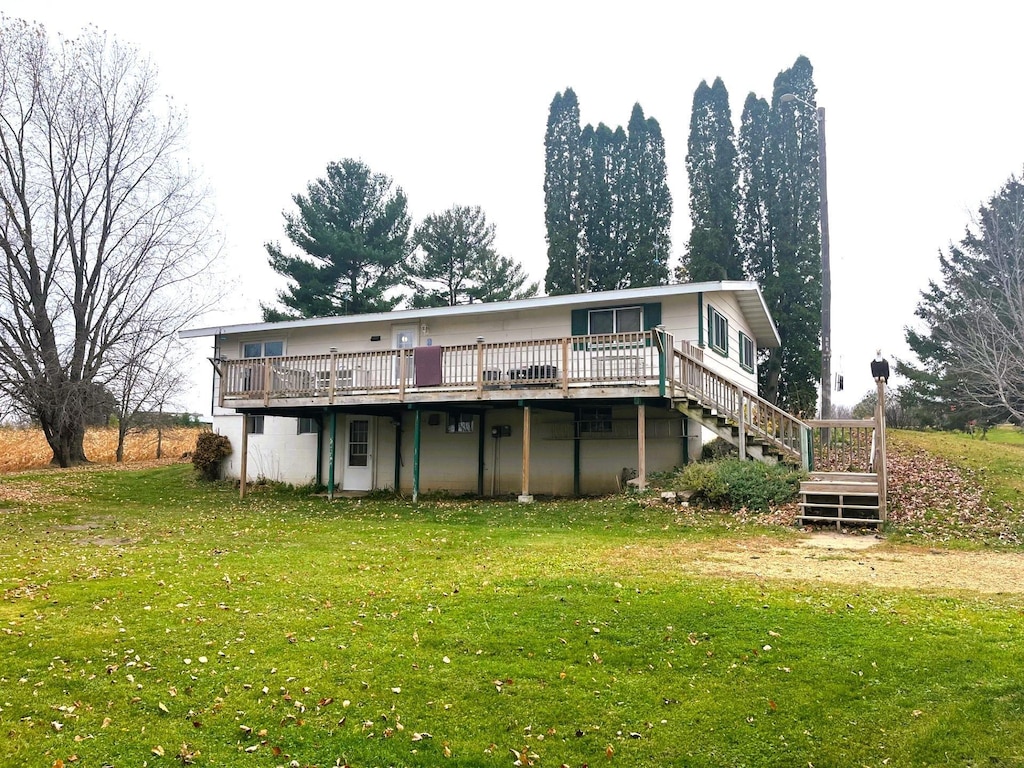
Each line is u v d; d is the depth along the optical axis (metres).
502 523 12.89
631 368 14.28
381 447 19.86
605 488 16.83
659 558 9.31
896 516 11.65
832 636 6.04
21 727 4.82
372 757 4.46
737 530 11.34
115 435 35.50
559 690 5.26
